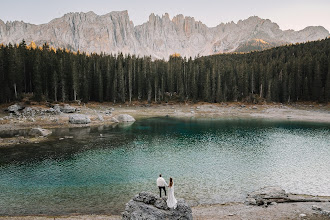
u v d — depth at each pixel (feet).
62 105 289.94
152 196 52.34
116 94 397.39
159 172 100.58
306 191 81.05
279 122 257.96
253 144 153.89
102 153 129.80
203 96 421.18
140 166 108.37
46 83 313.73
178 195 77.66
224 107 379.55
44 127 203.72
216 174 98.22
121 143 153.79
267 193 75.00
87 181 89.61
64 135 175.11
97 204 70.33
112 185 85.92
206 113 339.16
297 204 68.49
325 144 153.48
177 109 367.04
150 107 377.50
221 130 207.72
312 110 340.80
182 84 416.67
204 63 505.25
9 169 101.65
